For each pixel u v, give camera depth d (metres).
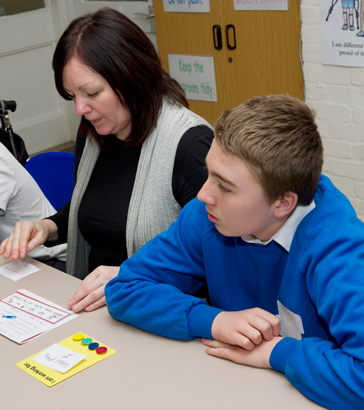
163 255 1.06
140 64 1.27
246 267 0.99
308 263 0.84
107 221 1.41
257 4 2.77
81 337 0.95
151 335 0.96
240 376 0.82
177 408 0.76
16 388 0.84
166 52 3.42
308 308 0.88
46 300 1.11
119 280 1.05
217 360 0.87
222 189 0.81
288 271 0.89
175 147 1.33
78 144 1.57
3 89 4.14
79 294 1.09
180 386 0.81
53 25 4.27
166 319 0.93
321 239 0.82
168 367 0.86
